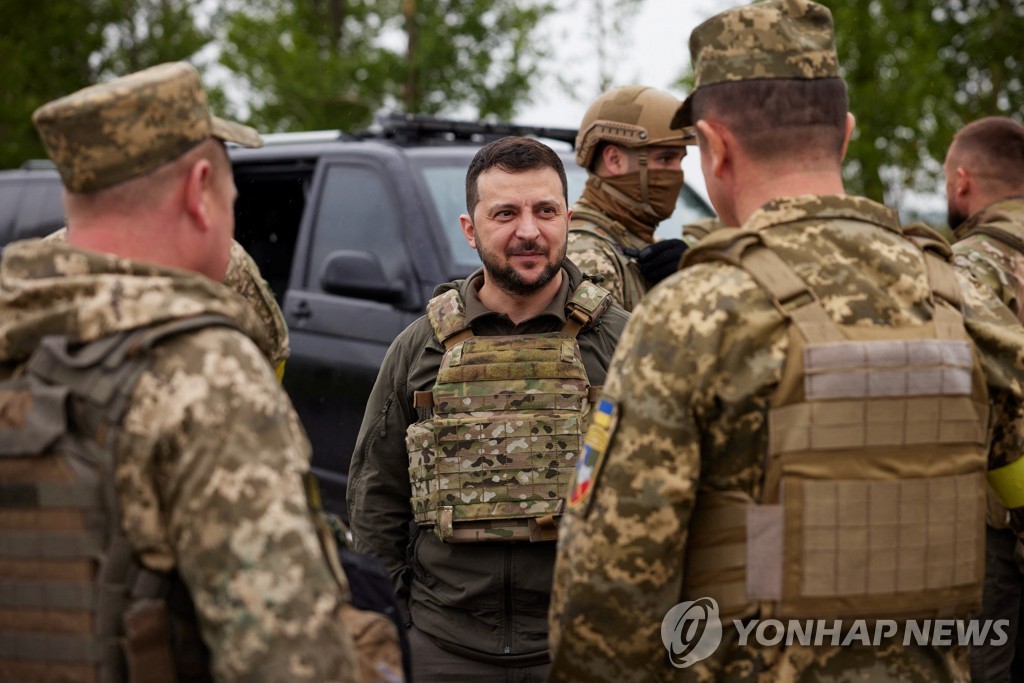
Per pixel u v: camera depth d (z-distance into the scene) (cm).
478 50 1036
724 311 168
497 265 247
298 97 1070
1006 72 862
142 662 149
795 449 165
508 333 255
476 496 242
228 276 262
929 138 793
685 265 180
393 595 188
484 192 249
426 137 507
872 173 793
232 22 1119
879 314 171
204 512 145
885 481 166
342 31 1142
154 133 162
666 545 167
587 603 171
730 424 168
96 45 1135
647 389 169
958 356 174
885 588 167
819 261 172
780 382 166
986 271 311
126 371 150
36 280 160
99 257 159
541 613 246
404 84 1052
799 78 180
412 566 260
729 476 170
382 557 263
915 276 176
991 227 321
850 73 803
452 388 247
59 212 585
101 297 154
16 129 1134
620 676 172
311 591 145
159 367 150
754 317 167
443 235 444
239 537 144
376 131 517
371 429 265
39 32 1129
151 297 155
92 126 160
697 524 173
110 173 162
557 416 244
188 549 145
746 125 180
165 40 1162
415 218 448
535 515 241
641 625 170
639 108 323
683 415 167
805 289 169
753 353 167
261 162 515
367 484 265
